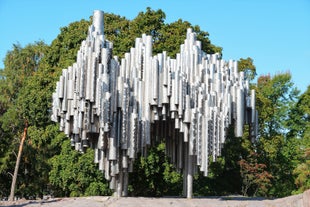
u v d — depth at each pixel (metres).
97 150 19.17
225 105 19.97
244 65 41.06
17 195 39.00
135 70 19.41
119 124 18.70
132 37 32.84
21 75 43.09
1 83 43.06
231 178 39.28
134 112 19.06
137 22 34.00
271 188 43.03
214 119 19.36
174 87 19.02
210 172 32.72
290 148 43.22
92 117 18.30
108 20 35.53
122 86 18.73
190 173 20.42
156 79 19.12
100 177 29.05
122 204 17.19
